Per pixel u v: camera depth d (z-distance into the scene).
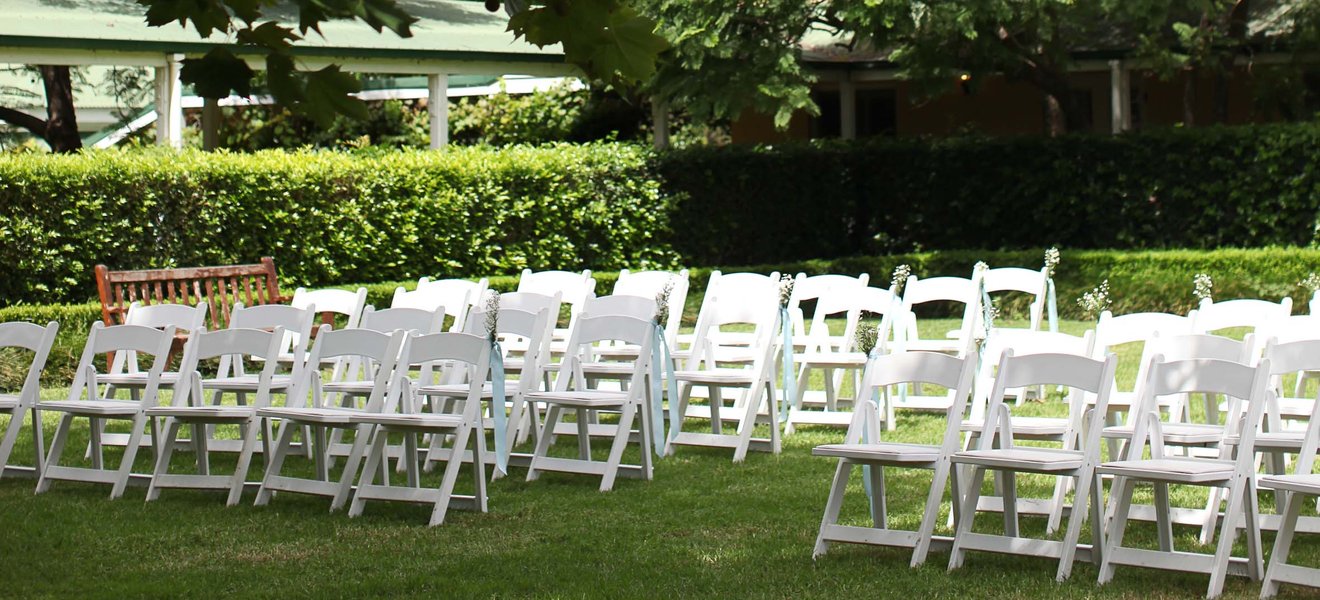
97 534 6.59
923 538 5.75
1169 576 5.59
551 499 7.26
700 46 16.25
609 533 6.45
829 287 9.84
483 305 10.10
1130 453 5.80
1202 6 16.91
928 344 9.88
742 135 22.73
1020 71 18.73
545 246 16.33
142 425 7.55
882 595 5.29
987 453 5.71
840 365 9.08
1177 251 16.50
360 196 14.74
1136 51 18.12
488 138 20.95
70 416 7.77
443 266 15.48
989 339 7.09
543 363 8.90
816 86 23.03
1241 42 18.47
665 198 17.42
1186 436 6.46
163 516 6.98
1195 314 7.95
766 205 18.39
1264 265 15.57
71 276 13.04
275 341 7.59
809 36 22.77
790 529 6.48
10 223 12.62
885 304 9.50
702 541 6.28
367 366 9.66
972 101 22.61
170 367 12.22
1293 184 16.58
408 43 17.09
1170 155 17.28
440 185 15.38
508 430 8.01
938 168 18.69
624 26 4.16
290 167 14.24
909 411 10.14
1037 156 18.08
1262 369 5.39
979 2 15.76
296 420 7.00
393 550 6.20
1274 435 6.07
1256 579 5.38
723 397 10.68
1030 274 10.21
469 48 17.62
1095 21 18.33
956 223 18.72
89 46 14.82
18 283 12.77
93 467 7.92
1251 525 5.37
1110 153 17.64
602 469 7.50
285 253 14.30
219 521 6.84
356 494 6.92
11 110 19.66
